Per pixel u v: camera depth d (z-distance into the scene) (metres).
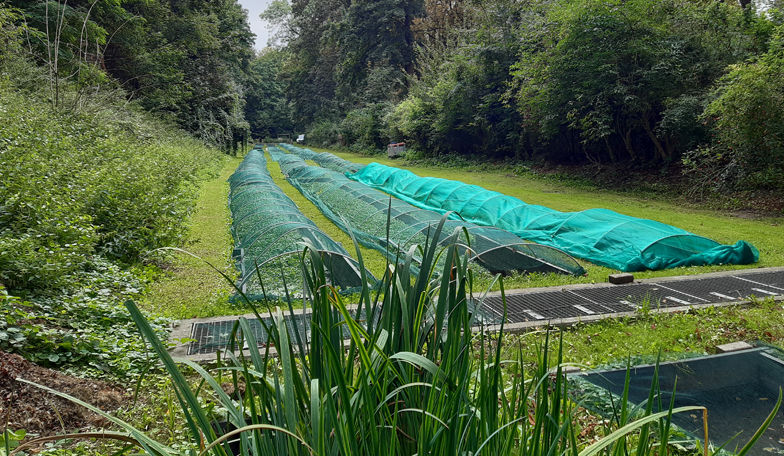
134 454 1.25
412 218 11.26
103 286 6.08
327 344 1.38
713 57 16.94
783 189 14.05
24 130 9.89
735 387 4.20
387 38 42.53
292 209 11.19
